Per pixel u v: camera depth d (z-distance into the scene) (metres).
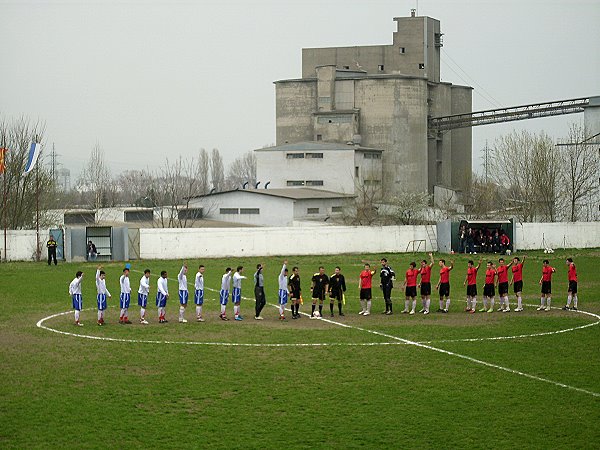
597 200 117.38
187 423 26.95
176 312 48.88
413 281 48.75
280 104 162.38
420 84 154.50
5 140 96.88
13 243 79.94
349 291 59.22
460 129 181.12
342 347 38.31
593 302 53.72
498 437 25.89
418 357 36.28
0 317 46.28
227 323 44.91
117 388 30.86
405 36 167.50
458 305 52.41
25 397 29.62
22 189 94.50
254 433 26.08
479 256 85.94
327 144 142.62
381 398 29.89
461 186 163.12
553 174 119.06
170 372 33.34
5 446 24.67
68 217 114.62
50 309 49.22
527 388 31.22
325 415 27.92
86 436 25.61
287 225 121.62
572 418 27.70
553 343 39.47
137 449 24.58
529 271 72.19
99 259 79.94
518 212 119.69
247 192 124.75
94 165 190.25
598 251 91.75
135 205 146.00
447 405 29.09
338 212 128.00
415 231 91.25
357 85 154.12
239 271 45.97
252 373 33.31
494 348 38.28
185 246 83.12
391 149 152.25
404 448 24.94
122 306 44.41
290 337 40.72
